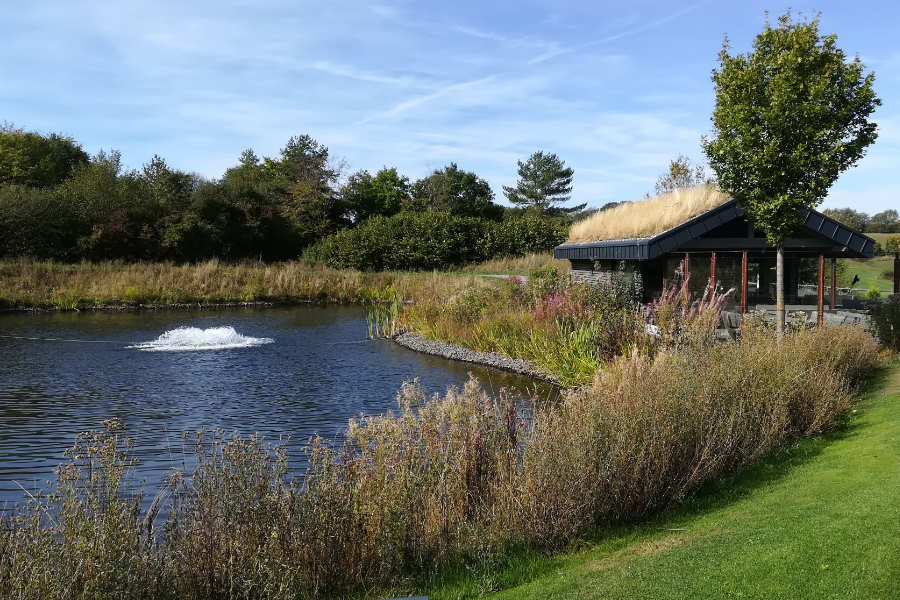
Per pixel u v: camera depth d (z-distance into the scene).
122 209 46.38
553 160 98.06
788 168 11.30
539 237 51.53
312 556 5.45
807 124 11.16
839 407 9.30
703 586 4.74
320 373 17.17
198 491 5.70
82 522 4.73
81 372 17.22
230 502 5.45
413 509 6.05
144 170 52.44
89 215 45.56
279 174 75.56
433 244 49.88
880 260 48.78
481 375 16.73
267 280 39.44
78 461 6.73
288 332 25.58
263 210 55.03
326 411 13.09
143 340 23.02
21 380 16.14
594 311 17.92
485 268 46.88
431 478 6.41
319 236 61.88
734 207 17.20
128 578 4.66
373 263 49.34
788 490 6.80
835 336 11.67
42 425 12.01
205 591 5.12
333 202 68.19
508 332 19.92
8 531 4.94
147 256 46.28
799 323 12.89
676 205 18.39
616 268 20.86
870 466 7.02
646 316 15.96
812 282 27.89
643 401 7.67
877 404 9.73
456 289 27.73
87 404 13.66
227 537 5.27
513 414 7.75
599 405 7.50
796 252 18.62
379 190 78.50
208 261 44.72
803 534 5.37
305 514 5.56
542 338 17.77
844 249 18.03
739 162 11.77
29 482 9.04
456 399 7.80
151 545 5.32
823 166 11.25
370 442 6.97
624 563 5.52
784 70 11.18
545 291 21.64
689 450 7.62
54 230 43.22
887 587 4.34
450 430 7.20
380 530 5.79
